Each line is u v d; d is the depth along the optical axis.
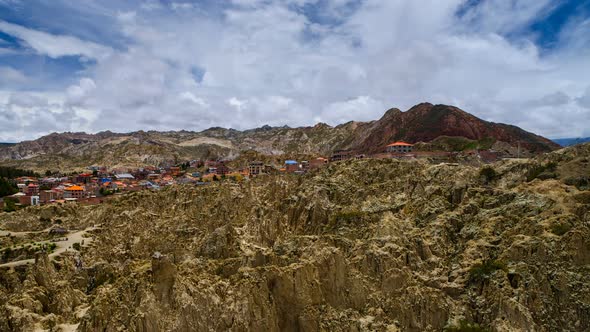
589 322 67.62
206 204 131.75
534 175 101.81
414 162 121.25
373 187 110.75
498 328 64.00
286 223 110.31
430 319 69.69
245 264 81.75
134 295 66.38
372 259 77.81
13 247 114.75
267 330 67.88
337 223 99.06
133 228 120.19
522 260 73.50
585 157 101.94
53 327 73.19
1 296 88.19
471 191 97.88
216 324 66.31
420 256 83.75
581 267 71.88
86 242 118.56
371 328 68.12
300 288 70.56
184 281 68.19
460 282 74.81
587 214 79.88
